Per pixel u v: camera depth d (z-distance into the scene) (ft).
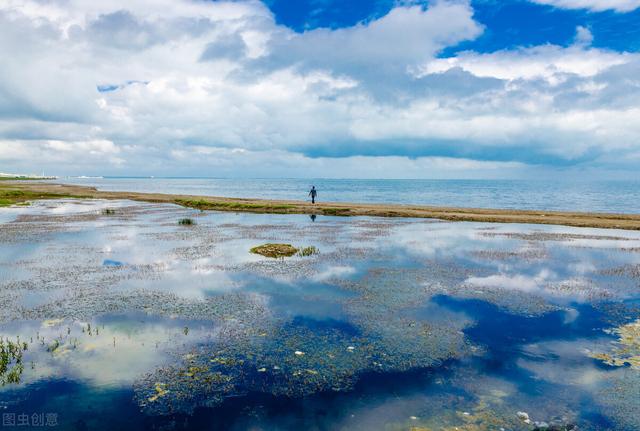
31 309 46.65
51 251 80.43
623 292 54.39
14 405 27.96
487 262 72.13
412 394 29.78
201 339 38.86
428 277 61.87
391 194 395.34
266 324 42.73
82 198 235.40
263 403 28.63
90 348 36.65
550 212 157.07
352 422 26.53
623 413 27.37
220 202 188.14
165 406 28.12
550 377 32.17
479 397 29.43
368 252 81.10
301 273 64.13
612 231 111.65
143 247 85.40
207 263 70.85
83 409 27.61
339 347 37.40
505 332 40.96
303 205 180.34
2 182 491.72
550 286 57.16
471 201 285.64
